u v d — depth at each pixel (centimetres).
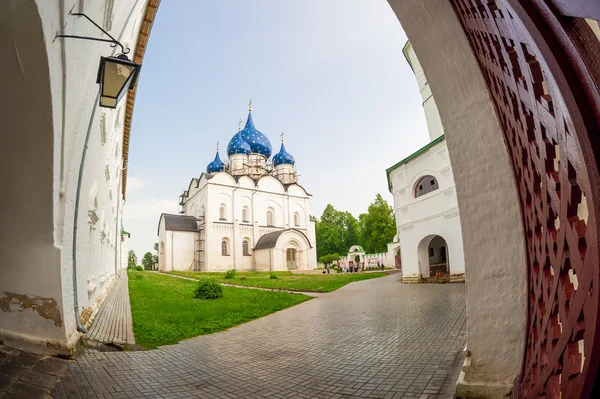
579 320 119
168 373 483
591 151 91
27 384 367
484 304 371
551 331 165
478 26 237
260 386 444
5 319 463
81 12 425
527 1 112
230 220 4744
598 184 90
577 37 92
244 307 1166
